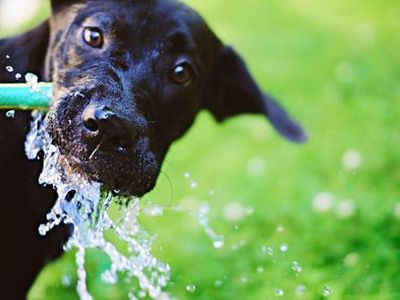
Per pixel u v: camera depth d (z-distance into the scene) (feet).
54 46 2.50
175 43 2.48
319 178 3.97
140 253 2.65
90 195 2.21
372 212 3.42
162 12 2.48
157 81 2.43
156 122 2.43
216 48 2.77
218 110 2.97
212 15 7.46
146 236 2.75
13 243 2.52
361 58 5.93
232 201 3.81
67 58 2.43
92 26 2.43
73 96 2.20
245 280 2.95
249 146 4.62
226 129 4.94
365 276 2.97
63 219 2.49
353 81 5.38
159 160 2.51
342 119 4.78
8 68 2.40
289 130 3.00
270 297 2.90
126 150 2.15
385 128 4.54
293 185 3.90
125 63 2.39
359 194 3.66
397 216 3.33
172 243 3.36
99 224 2.27
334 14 7.31
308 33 6.81
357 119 4.74
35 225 2.53
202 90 2.69
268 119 2.97
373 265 3.03
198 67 2.60
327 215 3.47
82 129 2.14
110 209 2.62
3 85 2.25
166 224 3.51
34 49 2.56
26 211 2.51
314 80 5.60
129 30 2.42
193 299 2.97
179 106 2.55
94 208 2.21
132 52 2.41
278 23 7.18
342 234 3.29
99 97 2.21
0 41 2.60
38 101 2.26
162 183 3.89
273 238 3.34
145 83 2.38
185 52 2.52
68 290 3.16
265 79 5.70
